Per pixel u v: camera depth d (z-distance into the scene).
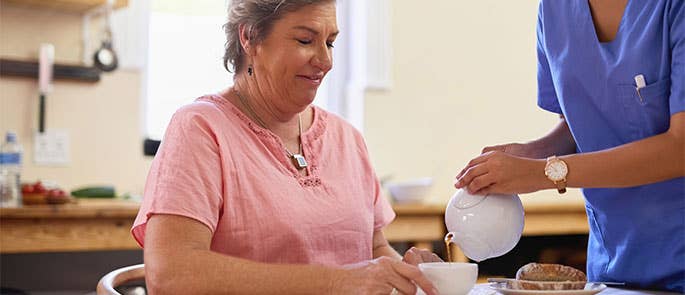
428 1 3.73
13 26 3.01
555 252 3.64
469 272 1.31
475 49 3.82
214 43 3.54
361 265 1.30
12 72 2.97
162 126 3.42
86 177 3.13
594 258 1.72
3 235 2.45
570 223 3.24
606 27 1.59
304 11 1.50
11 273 2.98
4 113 3.00
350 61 3.68
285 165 1.54
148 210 1.36
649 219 1.58
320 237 1.51
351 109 3.65
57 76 3.05
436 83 3.74
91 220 2.56
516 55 3.91
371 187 1.72
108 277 1.41
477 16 3.83
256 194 1.46
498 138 3.87
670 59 1.50
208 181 1.39
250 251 1.44
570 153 1.79
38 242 2.49
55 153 3.07
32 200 2.64
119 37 3.17
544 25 1.68
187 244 1.32
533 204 3.15
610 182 1.46
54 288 3.04
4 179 2.79
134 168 3.22
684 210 1.55
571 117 1.66
